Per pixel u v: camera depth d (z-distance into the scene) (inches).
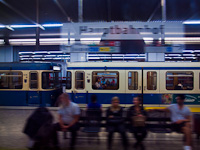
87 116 207.3
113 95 401.4
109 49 305.0
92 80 406.9
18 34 566.6
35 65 411.5
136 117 185.5
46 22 486.0
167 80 396.2
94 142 203.6
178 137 217.6
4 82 416.2
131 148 188.5
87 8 420.2
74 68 410.3
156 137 217.2
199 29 422.9
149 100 396.2
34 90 409.1
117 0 387.2
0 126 266.8
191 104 392.5
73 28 308.5
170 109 194.5
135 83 399.5
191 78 394.3
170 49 306.7
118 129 186.4
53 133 182.5
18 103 412.2
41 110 175.3
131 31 303.6
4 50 773.9
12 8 400.5
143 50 307.6
